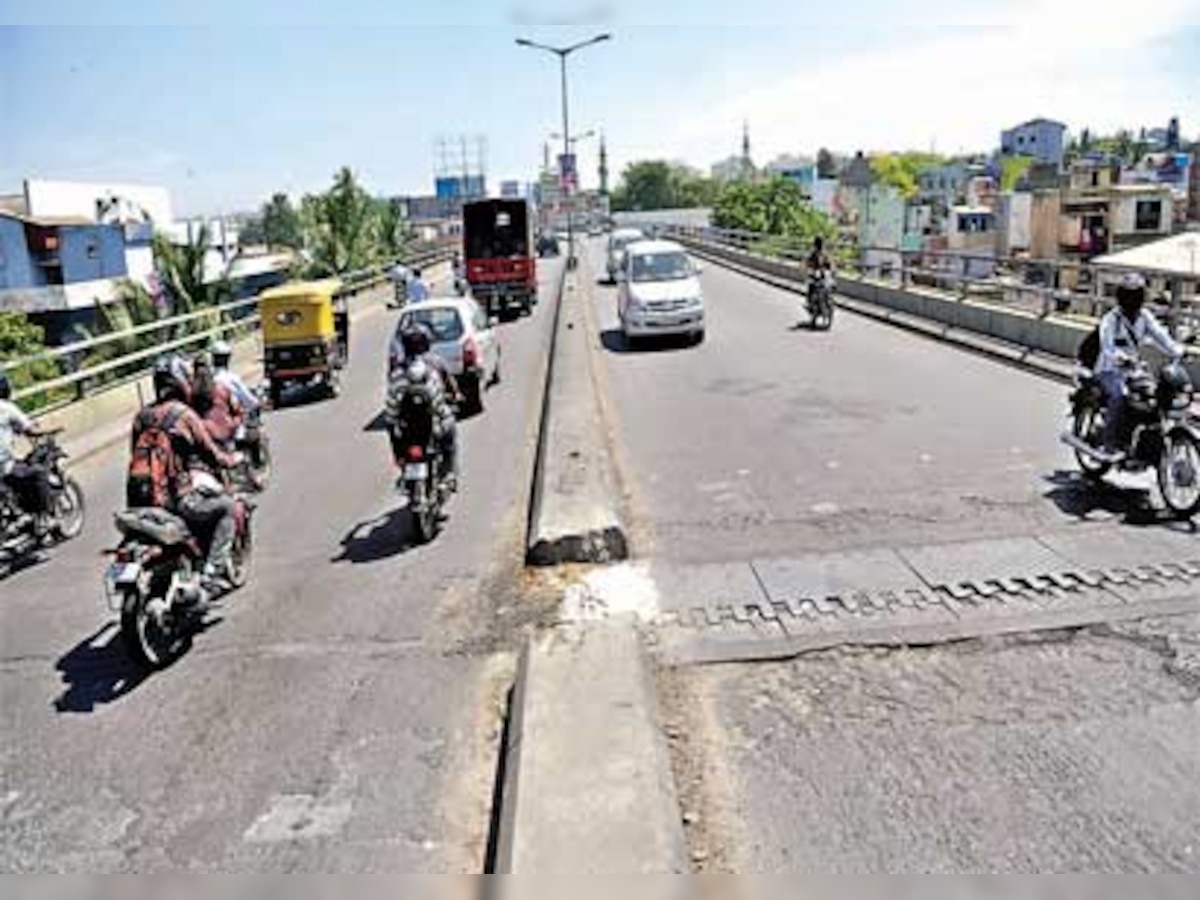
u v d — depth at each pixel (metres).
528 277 27.31
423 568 7.23
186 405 6.41
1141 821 3.80
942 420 10.60
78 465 12.12
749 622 5.80
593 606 6.22
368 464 10.90
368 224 38.38
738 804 4.07
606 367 16.39
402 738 4.83
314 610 6.56
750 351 16.94
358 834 4.07
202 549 6.39
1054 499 7.64
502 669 5.50
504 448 11.20
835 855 3.71
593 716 4.67
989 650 5.25
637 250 19.95
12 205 40.53
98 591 7.47
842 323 19.89
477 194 89.56
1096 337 7.93
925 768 4.24
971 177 100.12
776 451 9.78
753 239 37.03
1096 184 68.00
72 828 4.26
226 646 6.07
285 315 15.58
